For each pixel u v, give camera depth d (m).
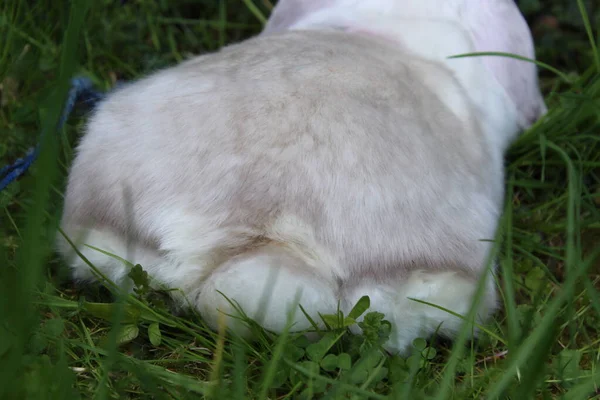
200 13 0.91
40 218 0.60
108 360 0.59
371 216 0.63
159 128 0.64
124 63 0.85
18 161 0.72
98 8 0.84
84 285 0.67
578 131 0.78
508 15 0.75
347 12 0.73
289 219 0.62
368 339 0.63
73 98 0.75
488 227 0.66
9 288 0.60
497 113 0.72
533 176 0.79
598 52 0.79
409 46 0.71
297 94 0.64
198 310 0.63
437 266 0.63
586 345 0.67
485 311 0.65
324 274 0.62
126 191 0.64
